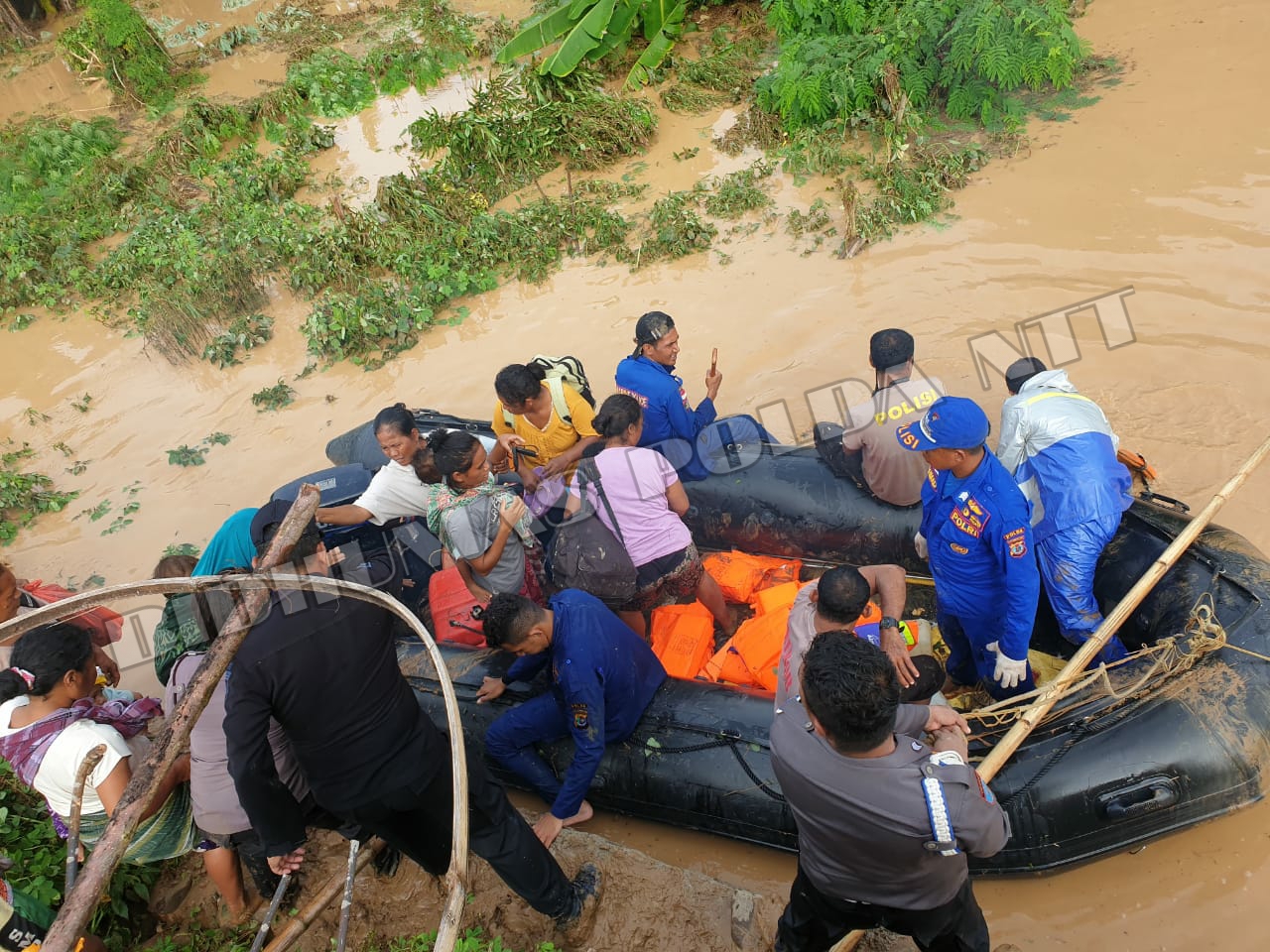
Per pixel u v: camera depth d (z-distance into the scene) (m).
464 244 8.71
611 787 4.27
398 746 3.19
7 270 9.78
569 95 9.93
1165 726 3.64
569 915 3.85
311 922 3.73
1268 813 3.93
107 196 11.05
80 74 14.16
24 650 3.57
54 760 3.55
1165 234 6.98
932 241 7.52
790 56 9.21
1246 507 5.05
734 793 4.02
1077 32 9.73
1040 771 3.66
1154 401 5.79
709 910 3.88
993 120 8.61
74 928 1.97
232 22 15.73
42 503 7.05
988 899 3.87
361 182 10.32
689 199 8.63
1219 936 3.60
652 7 10.85
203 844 3.89
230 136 11.97
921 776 2.49
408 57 12.35
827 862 2.74
